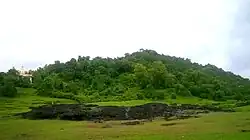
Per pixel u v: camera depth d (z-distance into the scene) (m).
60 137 58.00
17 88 173.25
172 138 52.03
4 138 58.78
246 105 135.00
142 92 166.12
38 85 179.50
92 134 60.34
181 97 166.12
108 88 173.88
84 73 194.00
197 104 145.00
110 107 121.25
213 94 172.62
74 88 173.50
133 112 107.56
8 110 113.31
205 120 77.44
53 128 71.00
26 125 77.00
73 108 115.75
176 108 120.31
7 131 66.94
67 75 193.25
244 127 60.91
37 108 116.00
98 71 194.88
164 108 118.56
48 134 61.88
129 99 157.50
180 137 52.66
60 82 174.62
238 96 172.12
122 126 73.19
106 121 86.81
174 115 98.62
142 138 53.19
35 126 75.12
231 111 107.19
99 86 178.00
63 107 118.44
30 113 102.94
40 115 98.88
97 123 81.12
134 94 163.38
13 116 97.94
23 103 132.88
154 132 60.44
